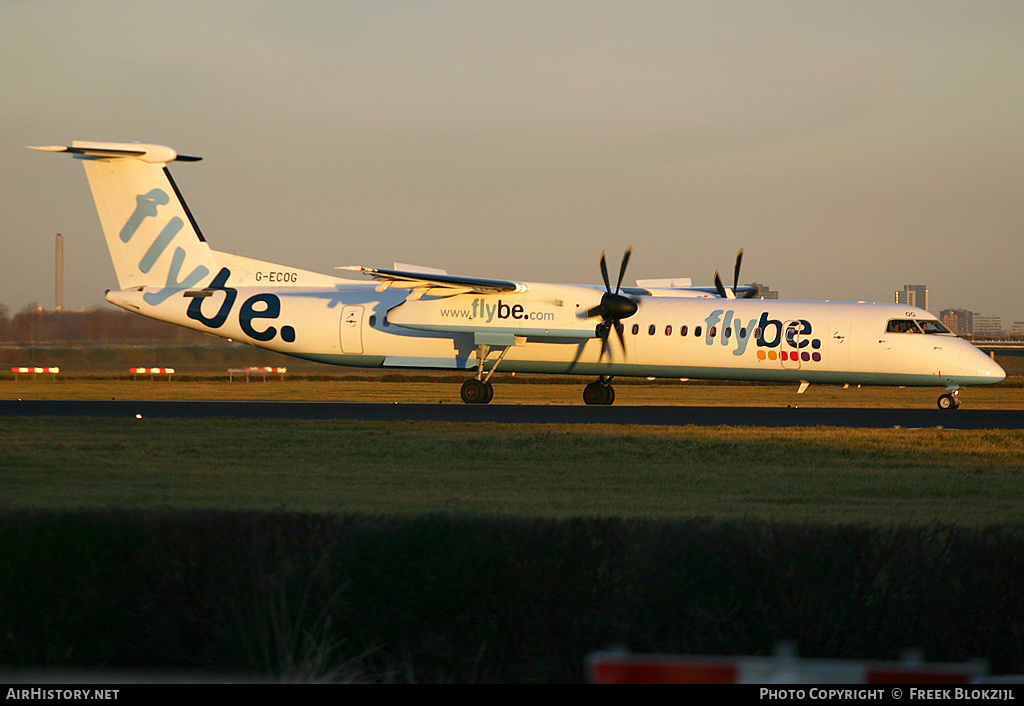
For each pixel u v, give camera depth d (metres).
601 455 67.56
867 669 18.11
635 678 17.97
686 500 48.88
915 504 48.22
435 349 118.31
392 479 56.16
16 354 194.50
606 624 26.17
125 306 121.12
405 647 26.23
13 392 142.12
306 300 120.69
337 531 27.00
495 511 40.31
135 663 26.09
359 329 118.62
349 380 185.88
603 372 116.31
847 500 49.53
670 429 81.94
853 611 26.48
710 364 111.06
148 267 121.81
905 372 105.19
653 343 112.12
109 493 48.84
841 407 118.06
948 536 27.84
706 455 67.56
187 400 125.81
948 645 26.50
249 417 93.12
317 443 72.75
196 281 122.06
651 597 26.34
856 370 106.62
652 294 126.19
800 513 43.97
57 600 25.98
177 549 26.41
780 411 103.50
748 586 26.53
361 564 26.42
